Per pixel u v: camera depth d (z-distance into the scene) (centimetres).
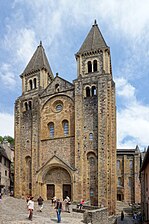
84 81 5694
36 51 7081
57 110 6038
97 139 5262
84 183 5228
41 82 6450
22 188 5997
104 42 5919
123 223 4588
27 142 6200
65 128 5841
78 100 5625
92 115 5444
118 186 8319
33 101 6312
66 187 5553
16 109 6512
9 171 7806
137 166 8225
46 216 3553
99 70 5688
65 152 5638
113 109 5706
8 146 8175
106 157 5069
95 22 6431
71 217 3628
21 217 3167
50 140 5888
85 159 5319
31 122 6241
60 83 6081
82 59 5962
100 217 3575
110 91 5403
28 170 6053
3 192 6956
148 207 3888
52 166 5672
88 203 4981
